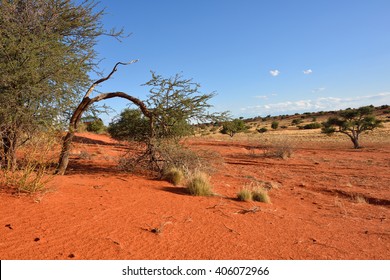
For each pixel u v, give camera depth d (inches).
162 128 437.4
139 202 265.3
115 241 176.4
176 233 198.8
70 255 155.1
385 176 560.7
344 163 764.6
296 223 246.7
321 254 181.8
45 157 272.4
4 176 261.6
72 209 225.9
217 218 239.5
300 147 1288.1
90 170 434.0
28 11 339.0
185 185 358.3
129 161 431.2
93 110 379.9
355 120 1332.4
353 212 308.8
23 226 185.0
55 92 305.6
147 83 388.2
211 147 1062.4
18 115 286.5
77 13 373.4
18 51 289.3
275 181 491.8
